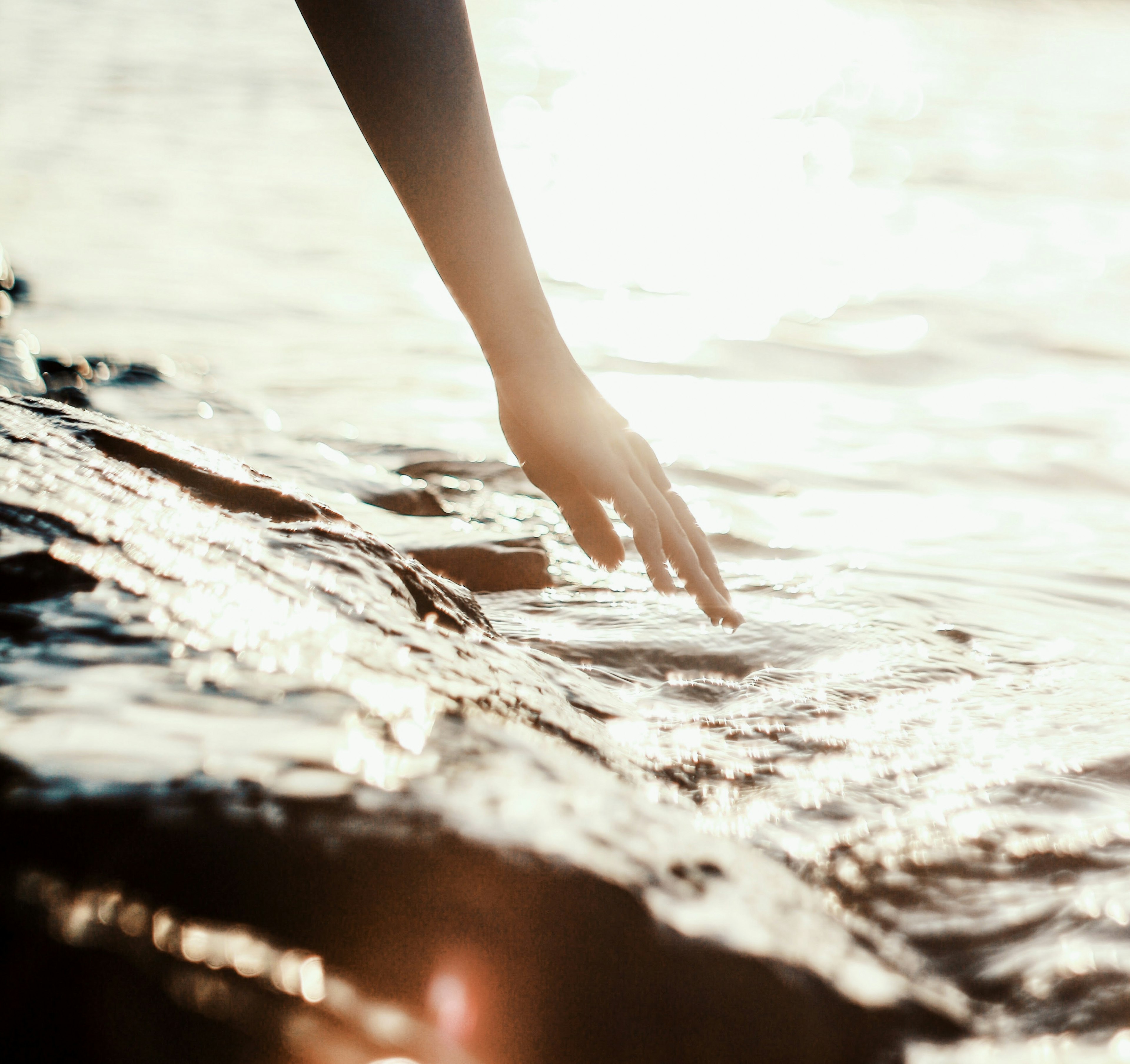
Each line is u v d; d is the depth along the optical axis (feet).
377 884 3.82
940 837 4.74
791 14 90.99
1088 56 67.15
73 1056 3.59
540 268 19.20
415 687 4.33
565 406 4.77
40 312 13.66
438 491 8.95
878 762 5.20
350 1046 3.68
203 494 5.36
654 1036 3.86
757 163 34.14
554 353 4.80
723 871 4.14
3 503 4.65
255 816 3.83
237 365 12.17
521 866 3.90
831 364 14.08
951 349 14.89
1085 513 9.11
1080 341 15.40
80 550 4.50
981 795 4.99
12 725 3.91
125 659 4.14
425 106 4.63
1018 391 13.00
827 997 4.00
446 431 10.51
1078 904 4.42
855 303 17.60
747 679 5.91
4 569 4.36
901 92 52.16
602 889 3.93
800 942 4.09
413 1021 3.75
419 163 4.67
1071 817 4.85
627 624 6.44
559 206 25.68
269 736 3.99
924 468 10.23
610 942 3.89
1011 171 32.73
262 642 4.31
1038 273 20.07
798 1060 3.93
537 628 6.36
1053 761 5.22
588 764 4.35
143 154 25.16
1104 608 6.90
